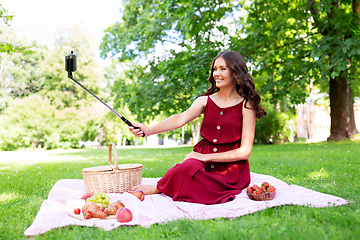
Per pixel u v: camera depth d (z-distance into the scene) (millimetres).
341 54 8914
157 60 16828
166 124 3084
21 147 27969
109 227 2195
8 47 6074
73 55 3025
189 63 11031
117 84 18297
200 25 11242
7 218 2547
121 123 29203
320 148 9641
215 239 1773
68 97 30781
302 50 11383
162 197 2980
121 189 3428
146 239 1886
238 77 2996
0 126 27344
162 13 11594
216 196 2791
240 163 3109
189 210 2480
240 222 2125
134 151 13969
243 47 11367
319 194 2746
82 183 4023
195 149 3168
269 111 17328
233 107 3076
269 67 12062
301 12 10414
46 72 31250
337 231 1795
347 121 12898
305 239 1697
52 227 2162
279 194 2863
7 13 6762
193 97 10742
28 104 28719
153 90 15547
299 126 37156
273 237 1744
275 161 6348
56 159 10273
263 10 10648
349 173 4234
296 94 12242
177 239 1862
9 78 30625
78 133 29531
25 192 3775
